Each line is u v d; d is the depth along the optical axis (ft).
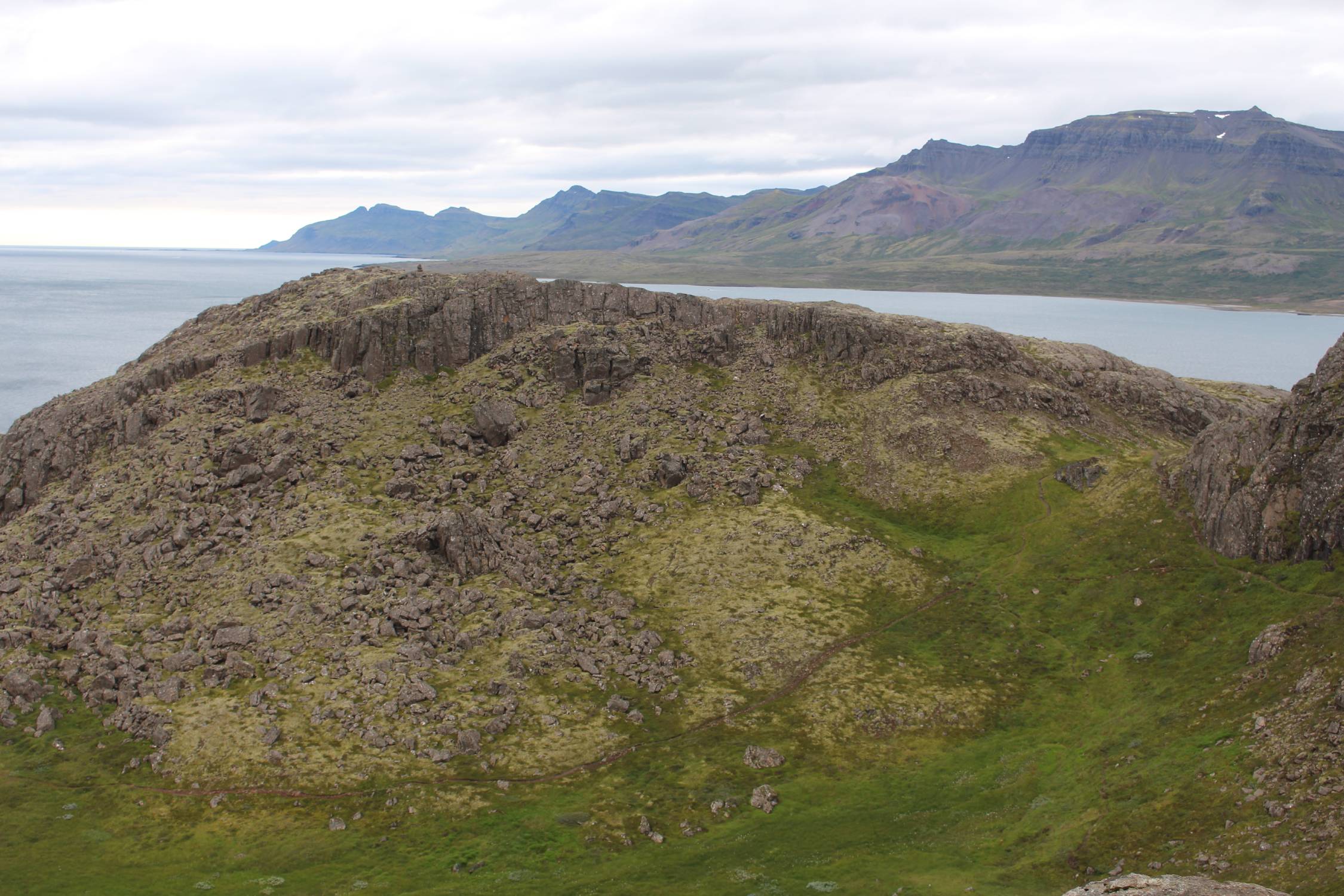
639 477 578.25
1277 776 280.10
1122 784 319.06
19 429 616.39
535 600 475.72
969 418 638.53
